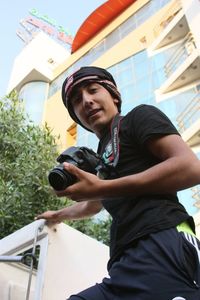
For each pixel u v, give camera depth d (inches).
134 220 47.8
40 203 202.8
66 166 46.8
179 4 630.5
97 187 46.3
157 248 44.0
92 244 80.6
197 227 340.2
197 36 511.5
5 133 234.5
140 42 676.1
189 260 42.7
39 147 233.3
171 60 573.9
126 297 43.2
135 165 51.9
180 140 48.7
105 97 63.4
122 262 45.9
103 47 767.1
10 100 257.3
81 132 631.8
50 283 66.1
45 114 812.0
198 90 492.4
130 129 53.7
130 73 633.6
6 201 195.9
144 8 727.7
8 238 78.0
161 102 525.0
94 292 46.5
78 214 70.8
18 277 76.8
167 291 41.0
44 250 68.4
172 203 48.5
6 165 214.8
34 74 895.7
